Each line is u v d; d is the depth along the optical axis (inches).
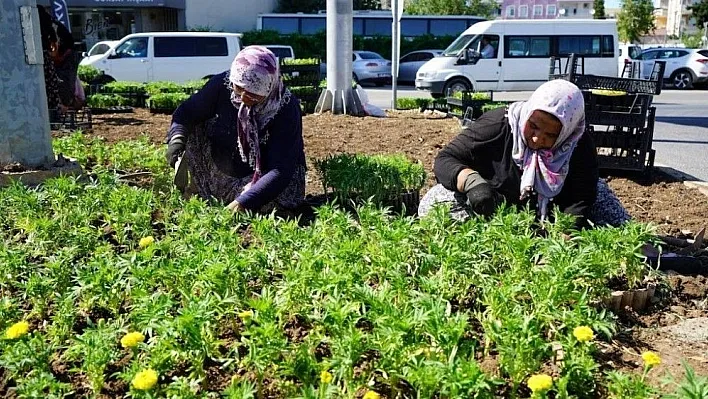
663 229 209.8
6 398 101.6
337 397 96.2
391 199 205.3
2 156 244.4
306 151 344.8
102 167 255.4
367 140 383.2
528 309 117.6
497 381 91.6
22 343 102.0
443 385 89.7
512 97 834.8
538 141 154.3
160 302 109.3
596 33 837.8
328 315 105.1
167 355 99.5
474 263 126.3
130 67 810.8
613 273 134.1
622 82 295.9
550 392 101.2
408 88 1106.7
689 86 1029.2
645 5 2011.6
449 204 161.9
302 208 208.1
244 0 1433.3
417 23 1263.5
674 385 104.0
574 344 103.0
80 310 126.3
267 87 179.2
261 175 189.2
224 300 110.3
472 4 2017.7
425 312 100.7
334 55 522.9
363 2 2207.2
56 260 133.6
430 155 334.3
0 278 132.6
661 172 310.0
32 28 239.6
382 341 98.7
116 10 1328.7
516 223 138.6
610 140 296.5
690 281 150.3
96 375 100.4
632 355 115.5
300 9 1665.8
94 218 174.1
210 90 194.7
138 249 160.4
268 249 135.9
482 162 165.3
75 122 427.2
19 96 241.8
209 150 200.8
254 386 99.4
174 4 1341.0
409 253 133.6
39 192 189.2
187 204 171.3
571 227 146.9
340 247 131.1
